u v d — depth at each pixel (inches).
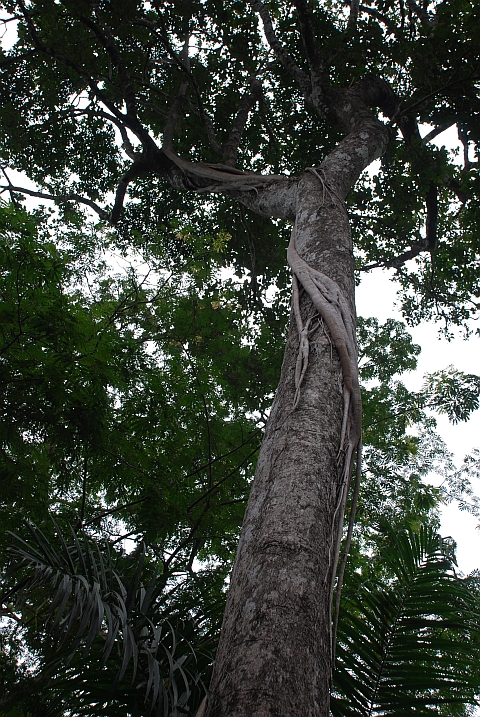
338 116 313.0
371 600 101.4
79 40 357.7
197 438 250.8
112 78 430.6
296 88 432.8
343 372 112.3
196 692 77.4
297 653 65.1
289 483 87.4
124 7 335.9
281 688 61.0
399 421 436.1
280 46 379.2
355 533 338.0
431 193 382.3
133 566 111.4
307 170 222.8
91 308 220.1
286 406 105.6
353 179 229.3
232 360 287.4
